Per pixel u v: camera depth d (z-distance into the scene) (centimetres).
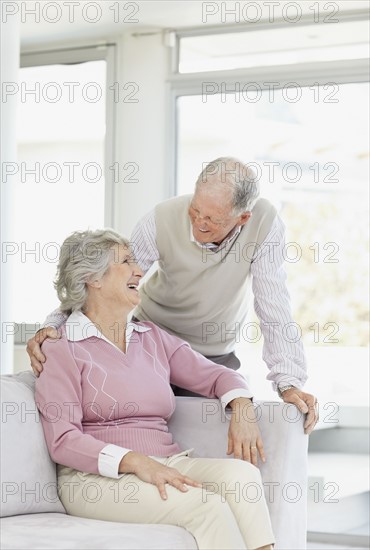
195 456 302
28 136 554
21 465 262
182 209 318
